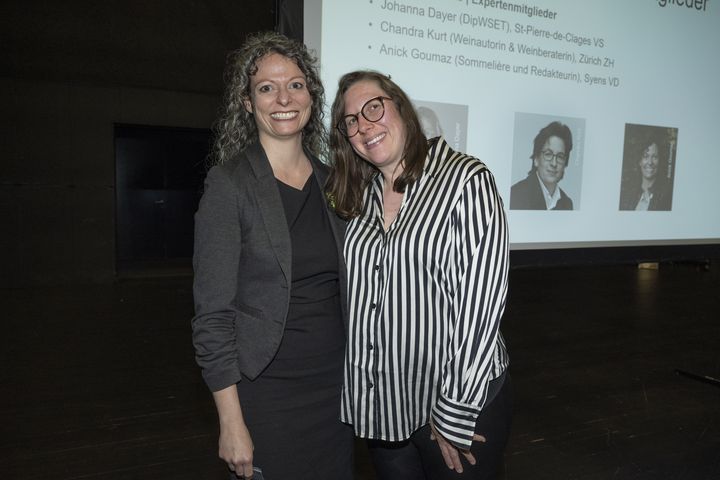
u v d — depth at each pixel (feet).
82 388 11.19
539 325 16.98
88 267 24.27
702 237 8.55
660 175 8.15
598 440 8.96
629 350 14.32
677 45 8.15
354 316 4.20
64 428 9.27
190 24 24.63
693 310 19.44
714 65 8.46
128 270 27.09
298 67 4.19
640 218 8.07
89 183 24.07
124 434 9.07
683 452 8.53
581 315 18.43
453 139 6.85
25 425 9.38
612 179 7.82
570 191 7.55
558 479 7.71
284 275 4.01
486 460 4.25
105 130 24.11
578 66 7.50
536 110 7.28
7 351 13.67
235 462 3.91
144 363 12.85
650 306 20.06
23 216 23.24
